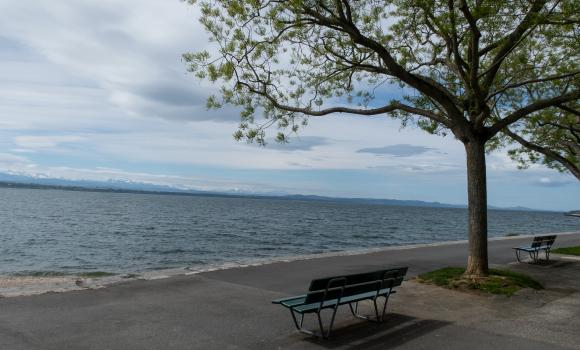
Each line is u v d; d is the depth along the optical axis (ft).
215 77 35.50
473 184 35.73
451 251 59.93
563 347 21.02
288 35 37.83
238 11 32.78
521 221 386.93
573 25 33.22
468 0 33.45
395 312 26.63
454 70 38.88
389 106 38.45
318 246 111.45
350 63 38.60
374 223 244.42
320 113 38.63
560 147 58.59
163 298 27.91
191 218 225.56
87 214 229.25
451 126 36.37
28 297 26.76
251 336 21.31
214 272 37.32
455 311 27.14
